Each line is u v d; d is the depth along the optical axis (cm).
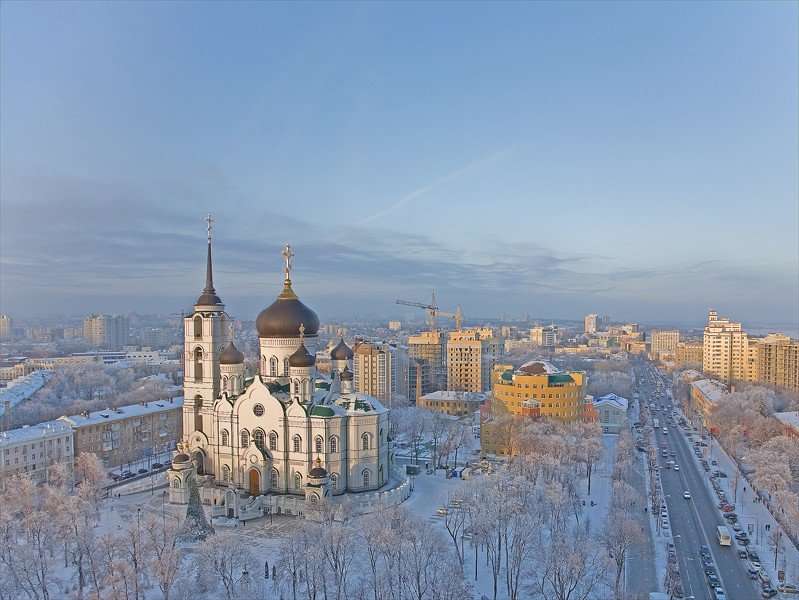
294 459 17700
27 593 11625
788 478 18438
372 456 18150
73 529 13438
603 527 15138
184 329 19738
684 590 12938
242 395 18225
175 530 13550
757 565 13975
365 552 13525
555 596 12106
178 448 19475
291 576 12756
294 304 19188
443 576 11569
